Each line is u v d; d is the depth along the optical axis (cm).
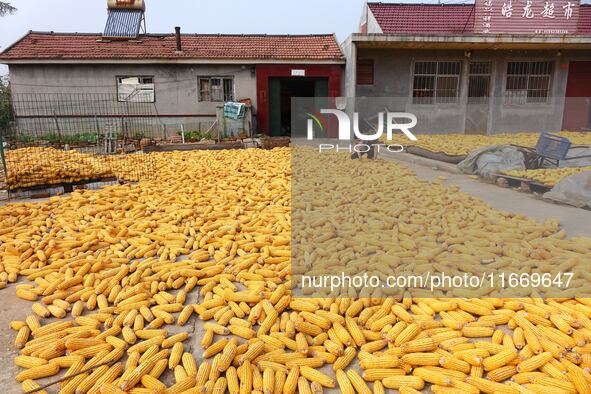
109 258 441
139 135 1609
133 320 324
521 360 269
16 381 265
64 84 1673
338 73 1727
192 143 1413
